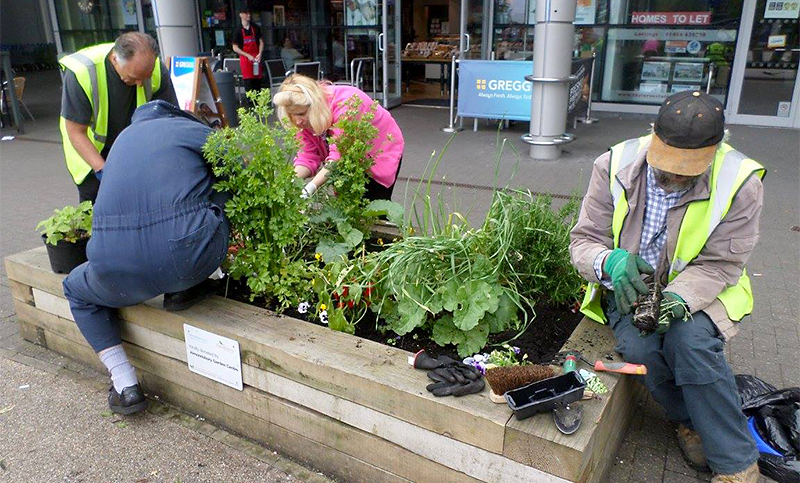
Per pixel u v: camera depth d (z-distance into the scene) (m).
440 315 2.74
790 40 9.31
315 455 2.60
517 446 2.00
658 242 2.37
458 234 2.90
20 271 3.44
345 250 3.08
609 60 10.73
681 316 2.16
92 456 2.74
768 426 2.50
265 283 2.88
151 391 3.16
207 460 2.70
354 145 3.24
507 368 2.14
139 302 2.81
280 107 3.33
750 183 2.15
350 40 12.70
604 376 2.30
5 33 21.00
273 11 13.20
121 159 2.56
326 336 2.57
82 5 15.59
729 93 9.93
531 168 7.51
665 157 2.07
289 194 2.81
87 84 3.53
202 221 2.54
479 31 11.59
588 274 2.37
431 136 9.60
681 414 2.51
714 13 9.73
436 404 2.13
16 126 10.77
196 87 7.66
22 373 3.38
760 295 4.13
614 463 2.59
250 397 2.70
